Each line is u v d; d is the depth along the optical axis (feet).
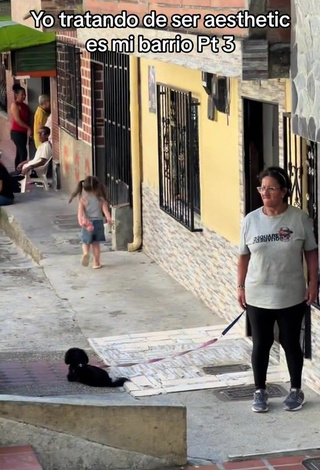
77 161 111.34
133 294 76.33
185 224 73.77
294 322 50.11
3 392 55.06
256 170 62.18
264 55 48.47
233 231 65.26
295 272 49.57
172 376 57.77
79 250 90.94
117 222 89.25
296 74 47.91
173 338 65.41
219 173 67.10
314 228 52.60
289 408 50.96
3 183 110.93
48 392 55.26
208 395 54.39
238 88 62.08
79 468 42.88
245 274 50.78
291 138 54.65
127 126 88.74
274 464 44.11
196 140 71.82
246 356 60.85
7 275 84.12
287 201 51.39
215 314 70.13
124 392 55.77
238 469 43.57
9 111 151.02
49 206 110.52
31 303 75.46
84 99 106.73
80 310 73.15
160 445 43.65
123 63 88.69
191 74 71.20
